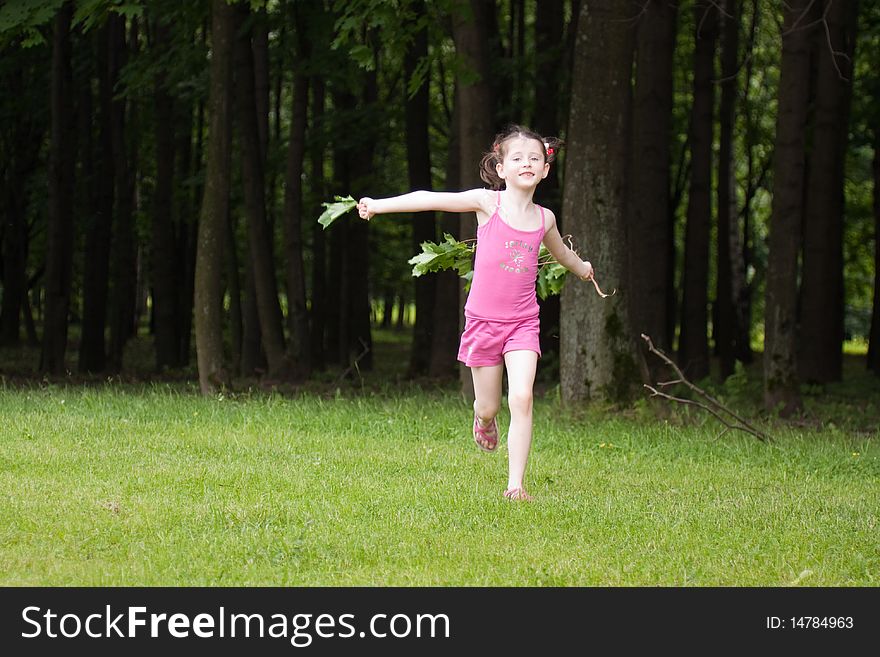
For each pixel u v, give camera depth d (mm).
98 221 29844
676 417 16484
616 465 11930
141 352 45688
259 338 29219
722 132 31984
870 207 45875
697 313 28234
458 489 9609
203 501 8773
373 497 9086
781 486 10719
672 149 38031
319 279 34594
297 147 27156
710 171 28281
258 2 19312
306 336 27219
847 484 11164
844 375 35000
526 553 7254
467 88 19484
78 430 13062
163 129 31016
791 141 19562
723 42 31375
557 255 9359
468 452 12234
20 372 27797
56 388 19688
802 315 25938
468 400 18750
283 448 12141
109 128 29812
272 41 29406
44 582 6410
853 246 50125
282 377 25812
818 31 25844
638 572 6938
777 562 7289
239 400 18328
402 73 31406
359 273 34625
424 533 7746
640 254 23641
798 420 18781
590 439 13875
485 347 9188
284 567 6816
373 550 7254
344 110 30594
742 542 7852
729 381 18438
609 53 16766
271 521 8047
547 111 27688
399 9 18203
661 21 23750
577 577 6766
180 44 24078
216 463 10914
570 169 16953
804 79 19547
